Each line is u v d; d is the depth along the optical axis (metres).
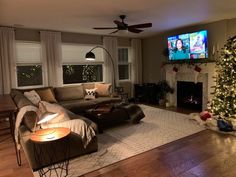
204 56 5.16
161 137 3.64
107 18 4.39
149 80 7.49
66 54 6.10
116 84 6.93
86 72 6.57
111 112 4.03
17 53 5.32
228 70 4.22
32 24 4.83
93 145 2.98
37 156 2.51
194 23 5.23
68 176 2.44
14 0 3.10
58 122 2.71
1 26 4.93
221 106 4.36
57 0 3.16
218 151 3.01
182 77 6.14
